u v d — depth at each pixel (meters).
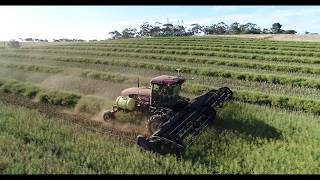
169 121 14.72
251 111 19.05
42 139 14.81
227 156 13.49
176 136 14.16
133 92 18.41
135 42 77.38
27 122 17.27
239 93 23.62
